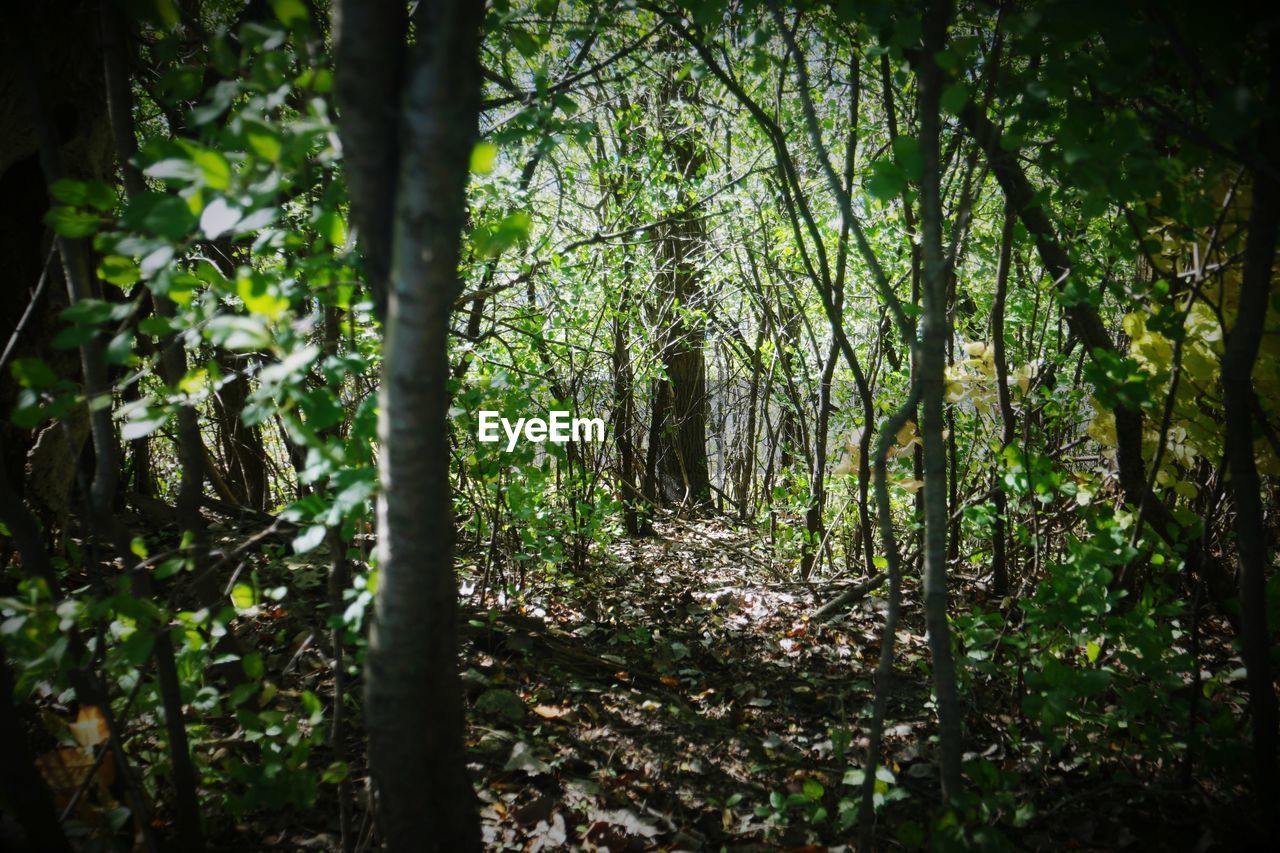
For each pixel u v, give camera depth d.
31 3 1.66
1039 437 3.91
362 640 1.86
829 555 6.01
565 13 3.31
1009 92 1.79
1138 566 3.02
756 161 5.30
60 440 3.06
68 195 1.39
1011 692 3.16
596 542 5.72
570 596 4.79
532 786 2.65
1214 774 2.61
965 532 4.88
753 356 8.91
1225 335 1.95
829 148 5.63
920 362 1.73
